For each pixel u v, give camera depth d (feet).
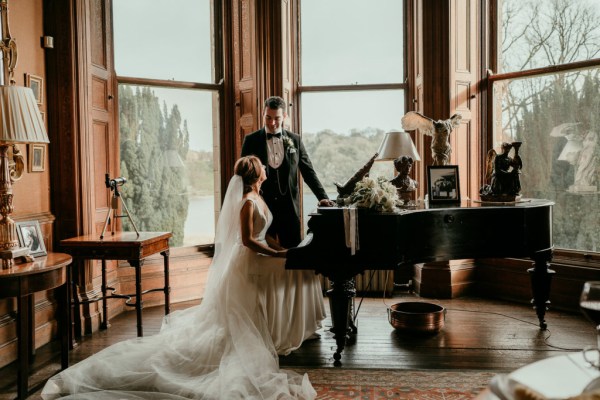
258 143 14.57
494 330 14.14
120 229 16.94
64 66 13.97
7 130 10.05
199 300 18.12
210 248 18.98
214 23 18.98
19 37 12.71
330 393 10.02
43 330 13.29
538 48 17.13
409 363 11.70
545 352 12.30
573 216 16.44
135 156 17.42
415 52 18.84
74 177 14.08
